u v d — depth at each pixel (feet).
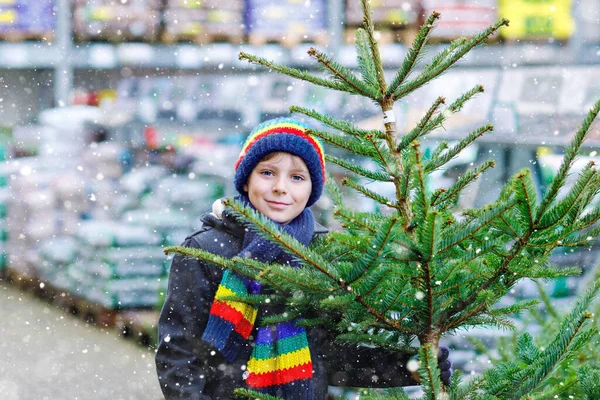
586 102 16.90
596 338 8.34
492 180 15.37
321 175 7.02
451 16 20.06
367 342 6.52
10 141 25.21
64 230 21.35
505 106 17.07
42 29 27.94
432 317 6.19
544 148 16.03
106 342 18.84
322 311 6.75
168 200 20.12
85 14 27.32
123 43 26.61
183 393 6.75
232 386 6.90
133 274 19.22
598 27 19.08
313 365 6.95
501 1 19.45
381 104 6.63
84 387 16.26
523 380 6.41
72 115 25.03
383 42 21.39
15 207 22.74
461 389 6.29
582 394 7.48
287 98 23.07
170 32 25.70
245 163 6.95
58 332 19.52
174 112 24.14
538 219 5.73
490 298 6.06
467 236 5.81
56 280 21.24
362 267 5.74
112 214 20.30
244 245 6.86
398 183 6.51
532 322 11.57
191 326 6.89
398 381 7.16
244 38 24.73
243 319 6.75
